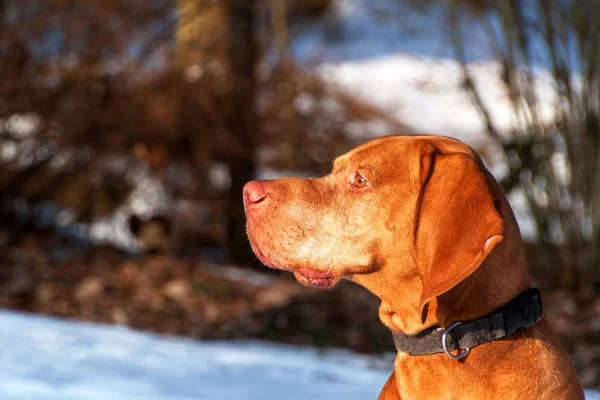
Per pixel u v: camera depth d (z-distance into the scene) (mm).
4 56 11031
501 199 3736
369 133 12031
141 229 11227
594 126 10469
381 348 8836
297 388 6324
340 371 7211
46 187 11242
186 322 9070
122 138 11070
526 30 10734
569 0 10664
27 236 11258
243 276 10703
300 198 4062
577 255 10617
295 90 11680
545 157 10508
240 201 11586
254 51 11820
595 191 10398
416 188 3877
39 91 11086
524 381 3725
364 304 9906
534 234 12031
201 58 11484
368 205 3965
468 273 3457
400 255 3914
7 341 6871
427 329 3842
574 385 3832
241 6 11734
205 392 5883
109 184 11281
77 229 11484
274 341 8836
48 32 11117
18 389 5512
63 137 11047
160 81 11281
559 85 10570
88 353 6773
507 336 3768
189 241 11508
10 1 11047
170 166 11281
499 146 11047
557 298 10312
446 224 3588
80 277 10023
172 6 11508
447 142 3975
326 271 4035
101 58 11203
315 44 17562
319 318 9398
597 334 9164
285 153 11805
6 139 11086
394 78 18141
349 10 21281
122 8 11227
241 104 11469
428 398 3824
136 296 9617
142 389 5762
